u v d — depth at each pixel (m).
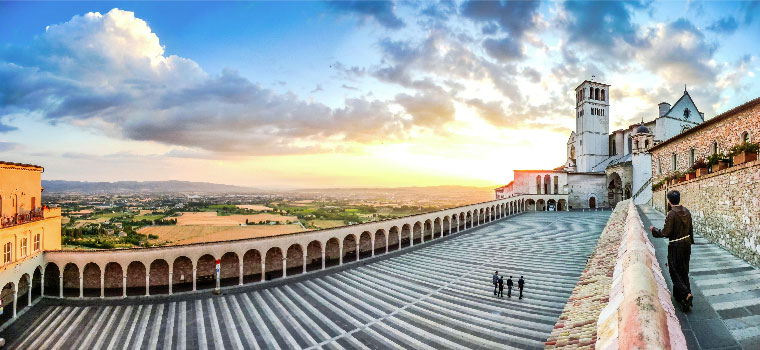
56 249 39.78
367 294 33.91
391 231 59.25
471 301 29.78
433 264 43.91
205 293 36.47
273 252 45.34
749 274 11.89
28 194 37.16
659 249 15.35
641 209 45.44
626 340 3.21
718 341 6.75
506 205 84.62
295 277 40.69
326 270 43.25
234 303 33.53
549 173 93.75
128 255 35.94
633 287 4.36
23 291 37.19
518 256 44.31
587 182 94.88
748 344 6.55
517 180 96.81
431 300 30.77
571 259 40.75
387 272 41.59
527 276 35.53
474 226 70.94
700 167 22.41
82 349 24.89
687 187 24.97
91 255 36.16
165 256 36.38
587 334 7.21
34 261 35.12
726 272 12.31
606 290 9.61
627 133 97.69
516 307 27.64
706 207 20.52
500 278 30.25
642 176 79.25
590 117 103.88
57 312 32.69
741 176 15.48
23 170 36.41
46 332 28.12
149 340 25.91
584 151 103.69
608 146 104.94
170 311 31.88
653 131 85.38
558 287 31.61
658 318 3.42
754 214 14.13
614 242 15.96
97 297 35.94
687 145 39.34
